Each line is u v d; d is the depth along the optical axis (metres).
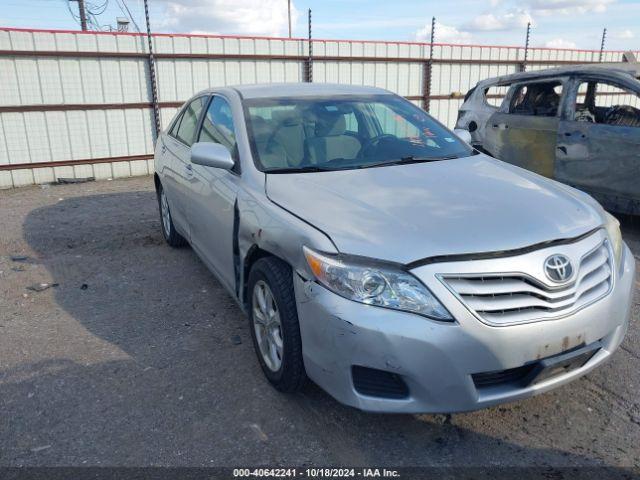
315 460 2.56
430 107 13.98
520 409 2.92
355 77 12.77
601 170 6.10
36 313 4.24
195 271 5.06
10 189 9.82
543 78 6.93
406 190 3.02
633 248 5.63
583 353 2.56
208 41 11.09
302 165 3.50
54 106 10.02
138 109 10.85
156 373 3.33
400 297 2.38
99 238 6.17
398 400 2.44
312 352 2.61
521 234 2.54
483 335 2.36
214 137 4.17
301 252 2.62
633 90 5.96
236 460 2.57
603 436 2.70
